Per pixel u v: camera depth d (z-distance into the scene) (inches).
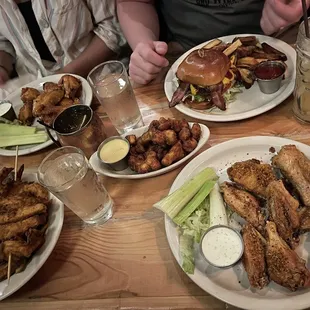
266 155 55.1
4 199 56.3
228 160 56.3
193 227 49.9
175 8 87.0
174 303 45.7
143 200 56.5
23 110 73.9
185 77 65.4
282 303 41.1
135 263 50.2
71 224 56.5
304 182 47.9
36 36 100.0
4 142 69.8
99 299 48.2
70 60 100.7
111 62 68.3
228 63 65.8
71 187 50.6
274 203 46.3
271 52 67.6
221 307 44.2
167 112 67.4
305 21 49.6
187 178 55.0
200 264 47.3
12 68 107.0
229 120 61.3
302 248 45.8
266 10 72.2
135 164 58.2
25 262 51.4
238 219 50.3
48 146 68.6
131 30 85.6
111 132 67.8
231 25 83.4
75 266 52.0
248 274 43.5
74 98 74.3
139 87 73.3
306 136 57.1
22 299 50.5
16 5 91.9
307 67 51.9
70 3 92.4
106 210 55.6
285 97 61.1
